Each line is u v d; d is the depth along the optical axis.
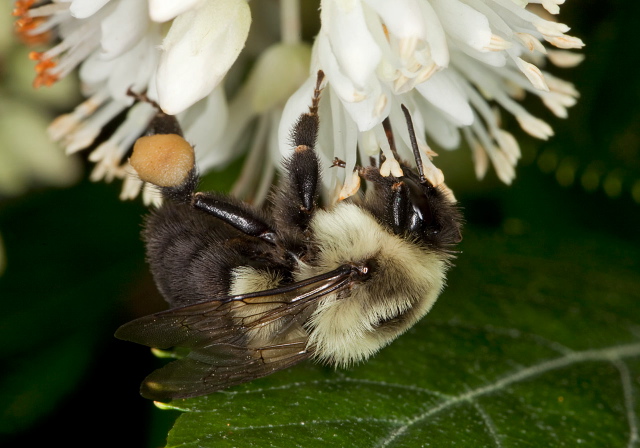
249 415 0.10
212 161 0.11
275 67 0.11
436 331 0.11
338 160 0.10
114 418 0.12
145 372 0.12
